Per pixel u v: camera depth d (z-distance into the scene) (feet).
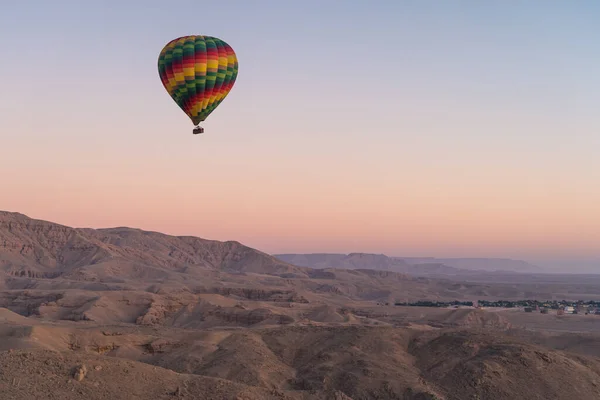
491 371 365.20
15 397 238.68
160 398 261.85
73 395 248.11
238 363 389.80
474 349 398.83
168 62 395.34
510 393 351.05
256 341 428.97
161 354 421.59
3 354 266.16
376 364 386.32
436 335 429.79
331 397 317.63
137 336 432.25
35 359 265.54
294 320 647.15
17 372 253.85
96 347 417.49
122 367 274.77
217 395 271.69
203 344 424.87
